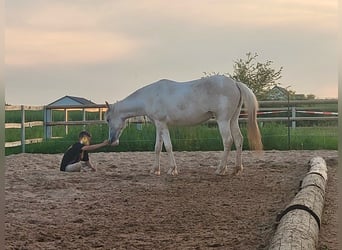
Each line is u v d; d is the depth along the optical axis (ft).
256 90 87.56
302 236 14.39
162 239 17.29
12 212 22.06
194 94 34.22
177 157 45.42
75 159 36.55
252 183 30.25
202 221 20.16
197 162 41.57
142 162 42.27
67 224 19.83
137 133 55.11
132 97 36.32
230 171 35.81
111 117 36.86
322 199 21.66
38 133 59.11
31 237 17.69
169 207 23.16
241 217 20.81
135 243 16.78
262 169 36.63
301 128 58.59
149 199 25.20
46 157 47.21
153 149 53.67
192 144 53.06
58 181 31.17
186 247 16.15
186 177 32.99
